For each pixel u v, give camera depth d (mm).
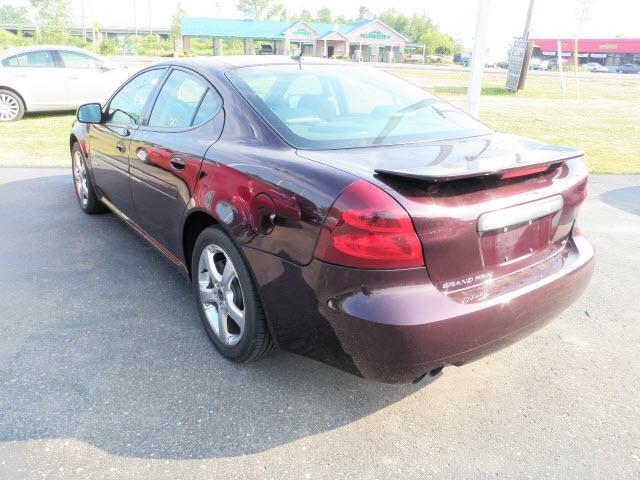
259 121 2752
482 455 2307
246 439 2357
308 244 2195
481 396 2703
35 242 4570
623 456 2309
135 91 4012
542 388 2775
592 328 3381
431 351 2082
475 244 2189
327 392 2688
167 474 2156
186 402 2576
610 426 2498
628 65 75812
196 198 2873
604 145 10055
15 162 7547
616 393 2742
